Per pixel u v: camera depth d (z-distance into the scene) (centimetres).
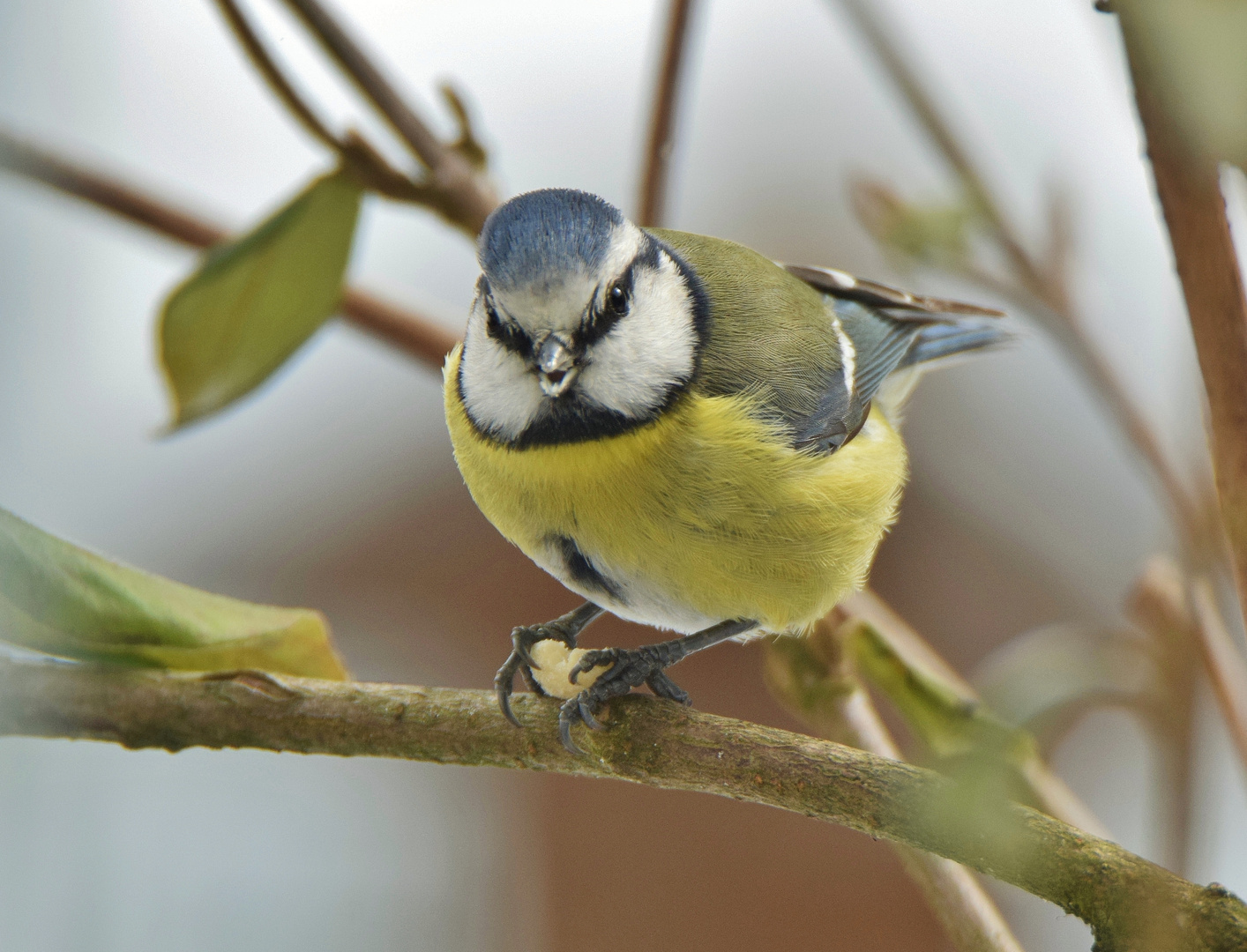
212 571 1024
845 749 402
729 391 608
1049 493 1002
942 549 1012
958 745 470
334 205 559
